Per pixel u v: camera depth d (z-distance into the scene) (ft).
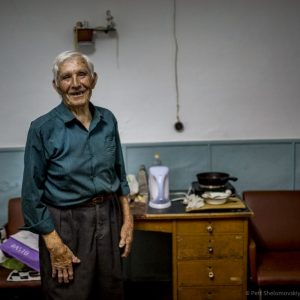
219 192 6.80
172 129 8.10
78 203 5.08
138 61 7.84
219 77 7.91
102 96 7.94
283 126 8.09
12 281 6.17
